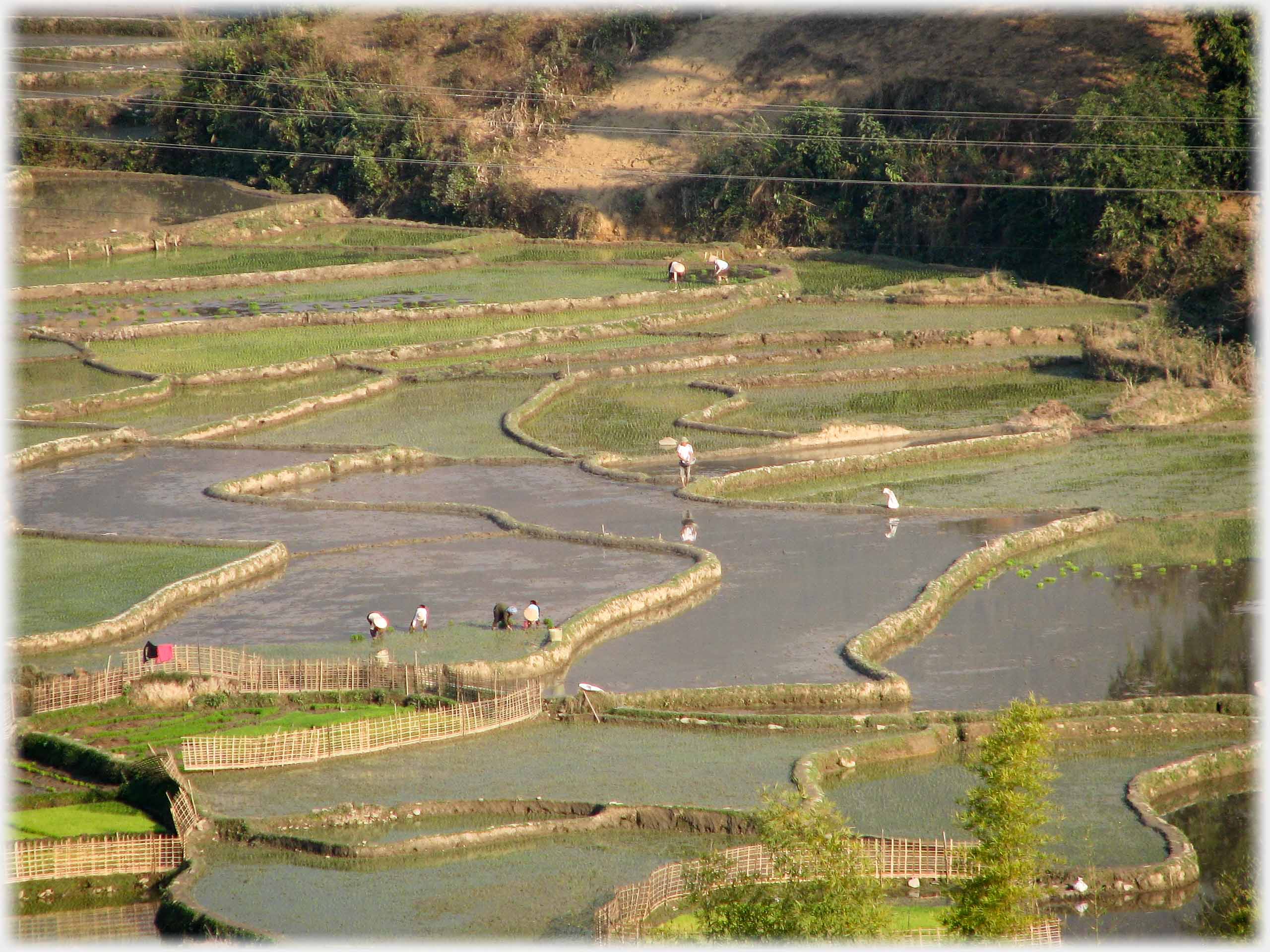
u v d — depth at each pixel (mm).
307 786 93688
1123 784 94125
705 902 72062
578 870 82312
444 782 93938
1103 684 109688
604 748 100062
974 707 105812
